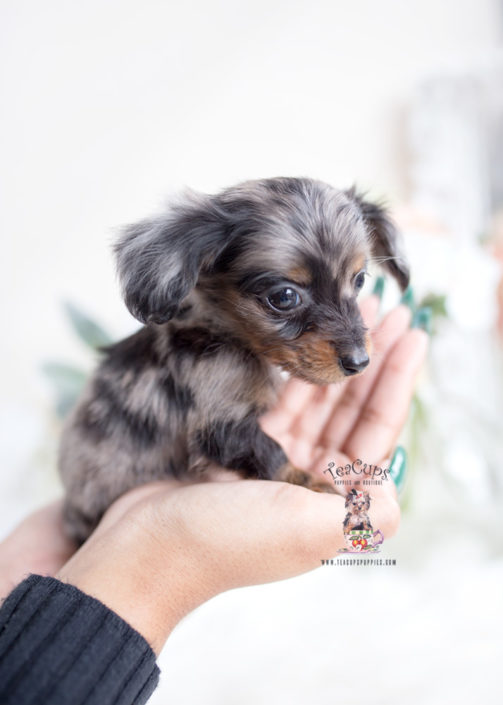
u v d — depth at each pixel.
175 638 0.51
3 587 0.36
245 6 0.66
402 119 0.66
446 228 0.48
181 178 0.67
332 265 0.33
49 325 0.69
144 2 0.65
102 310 0.68
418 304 0.41
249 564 0.30
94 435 0.38
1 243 0.68
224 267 0.34
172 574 0.29
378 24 0.65
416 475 0.44
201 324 0.35
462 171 0.64
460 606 0.50
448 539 0.49
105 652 0.26
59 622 0.27
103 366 0.39
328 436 0.35
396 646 0.48
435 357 0.45
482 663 0.47
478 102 0.63
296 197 0.34
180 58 0.66
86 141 0.67
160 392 0.36
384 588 0.52
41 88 0.66
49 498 0.52
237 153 0.67
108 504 0.37
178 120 0.67
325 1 0.65
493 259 0.46
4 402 0.68
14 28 0.64
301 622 0.50
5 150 0.67
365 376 0.35
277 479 0.34
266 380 0.35
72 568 0.30
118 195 0.68
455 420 0.46
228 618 0.52
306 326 0.33
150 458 0.36
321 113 0.67
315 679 0.47
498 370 0.50
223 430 0.34
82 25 0.65
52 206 0.68
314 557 0.30
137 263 0.33
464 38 0.66
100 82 0.66
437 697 0.45
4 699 0.25
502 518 0.48
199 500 0.30
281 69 0.66
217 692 0.47
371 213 0.37
